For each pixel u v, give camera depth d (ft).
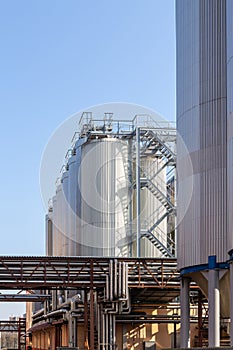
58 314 257.96
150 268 207.72
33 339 376.89
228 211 136.56
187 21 156.35
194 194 150.10
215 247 144.25
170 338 236.84
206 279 147.02
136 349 233.55
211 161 147.13
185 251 152.56
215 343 141.79
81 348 234.99
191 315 231.30
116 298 202.39
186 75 155.84
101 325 210.79
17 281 203.92
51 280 205.16
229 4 137.90
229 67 137.39
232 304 132.77
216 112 147.33
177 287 206.39
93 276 205.46
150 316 228.63
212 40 148.97
